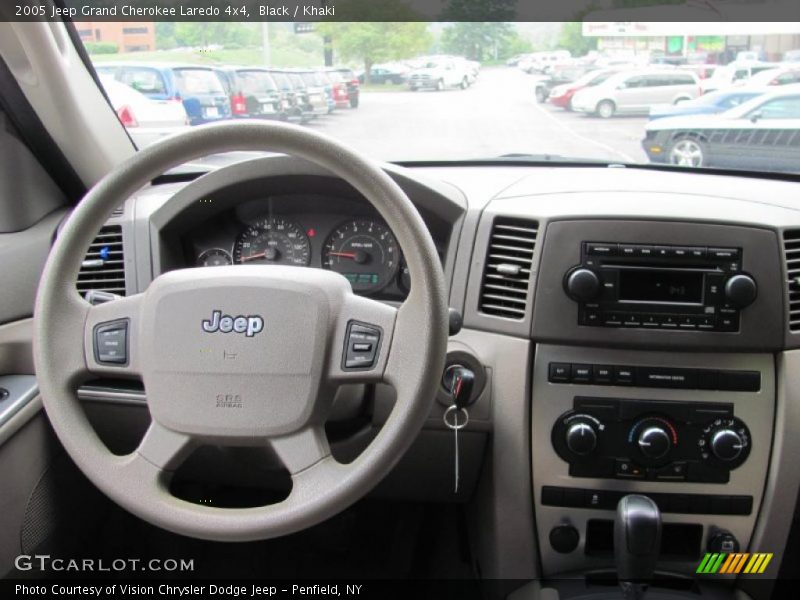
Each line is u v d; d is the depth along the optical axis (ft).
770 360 4.89
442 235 5.50
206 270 3.66
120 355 3.64
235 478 5.62
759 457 4.90
